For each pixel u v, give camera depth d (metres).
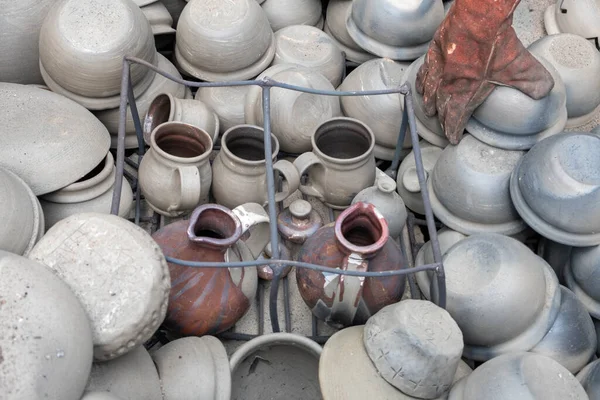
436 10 1.89
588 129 1.94
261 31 1.86
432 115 1.77
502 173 1.66
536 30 2.17
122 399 1.12
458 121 1.68
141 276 1.16
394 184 1.57
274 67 1.85
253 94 1.78
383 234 1.33
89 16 1.69
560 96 1.66
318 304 1.41
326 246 1.40
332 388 1.27
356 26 1.98
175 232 1.42
